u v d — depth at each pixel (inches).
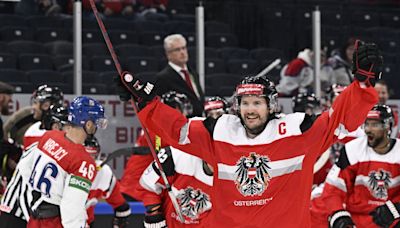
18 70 601.3
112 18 650.8
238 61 638.5
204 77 621.3
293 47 650.2
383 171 416.8
